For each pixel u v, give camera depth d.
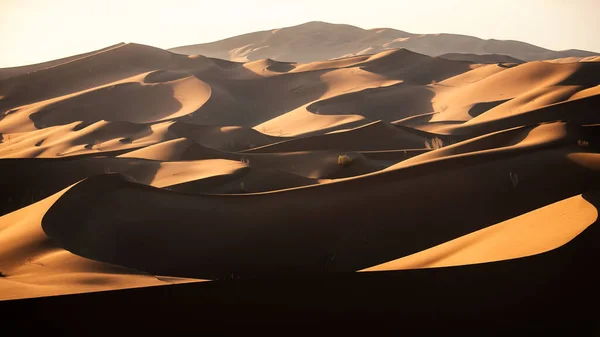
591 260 17.44
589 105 93.44
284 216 38.25
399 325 15.48
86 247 33.03
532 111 94.44
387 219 37.25
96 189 41.78
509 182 40.75
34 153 98.00
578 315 15.34
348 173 67.81
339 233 36.25
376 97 148.88
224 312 15.95
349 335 15.23
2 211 63.31
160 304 16.16
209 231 37.19
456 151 59.38
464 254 21.42
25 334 15.20
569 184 40.28
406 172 42.19
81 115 152.88
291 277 16.91
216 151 79.81
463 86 156.50
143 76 178.75
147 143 97.94
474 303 16.05
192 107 150.75
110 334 15.32
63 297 16.25
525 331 15.03
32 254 28.16
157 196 41.84
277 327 15.55
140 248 35.31
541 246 18.42
